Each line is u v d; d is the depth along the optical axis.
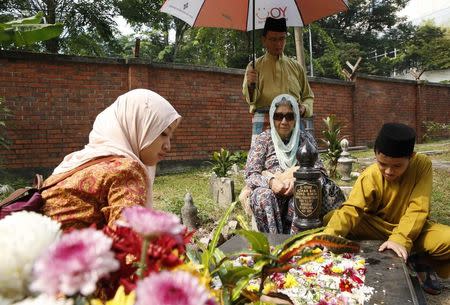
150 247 0.71
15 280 0.59
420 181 2.58
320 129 11.98
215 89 9.57
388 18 33.81
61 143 7.74
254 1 4.09
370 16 33.66
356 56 28.22
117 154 1.68
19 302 0.57
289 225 3.10
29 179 7.46
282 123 3.26
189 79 9.22
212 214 5.04
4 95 7.23
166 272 0.51
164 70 8.88
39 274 0.52
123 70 8.31
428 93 15.55
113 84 8.21
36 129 7.52
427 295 3.00
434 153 11.48
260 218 3.04
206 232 4.45
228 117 9.75
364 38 33.16
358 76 12.96
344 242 1.09
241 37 17.38
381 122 13.81
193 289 0.48
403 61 34.19
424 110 15.37
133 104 1.82
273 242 2.49
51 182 1.65
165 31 22.59
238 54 18.06
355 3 32.59
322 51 28.08
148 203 1.72
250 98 4.22
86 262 0.50
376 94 13.65
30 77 7.44
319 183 2.50
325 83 12.20
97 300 0.66
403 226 2.48
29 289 0.60
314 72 23.45
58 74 7.68
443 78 32.75
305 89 4.51
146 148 1.83
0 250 0.59
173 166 9.08
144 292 0.47
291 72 4.34
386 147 2.38
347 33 33.41
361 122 13.14
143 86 8.43
